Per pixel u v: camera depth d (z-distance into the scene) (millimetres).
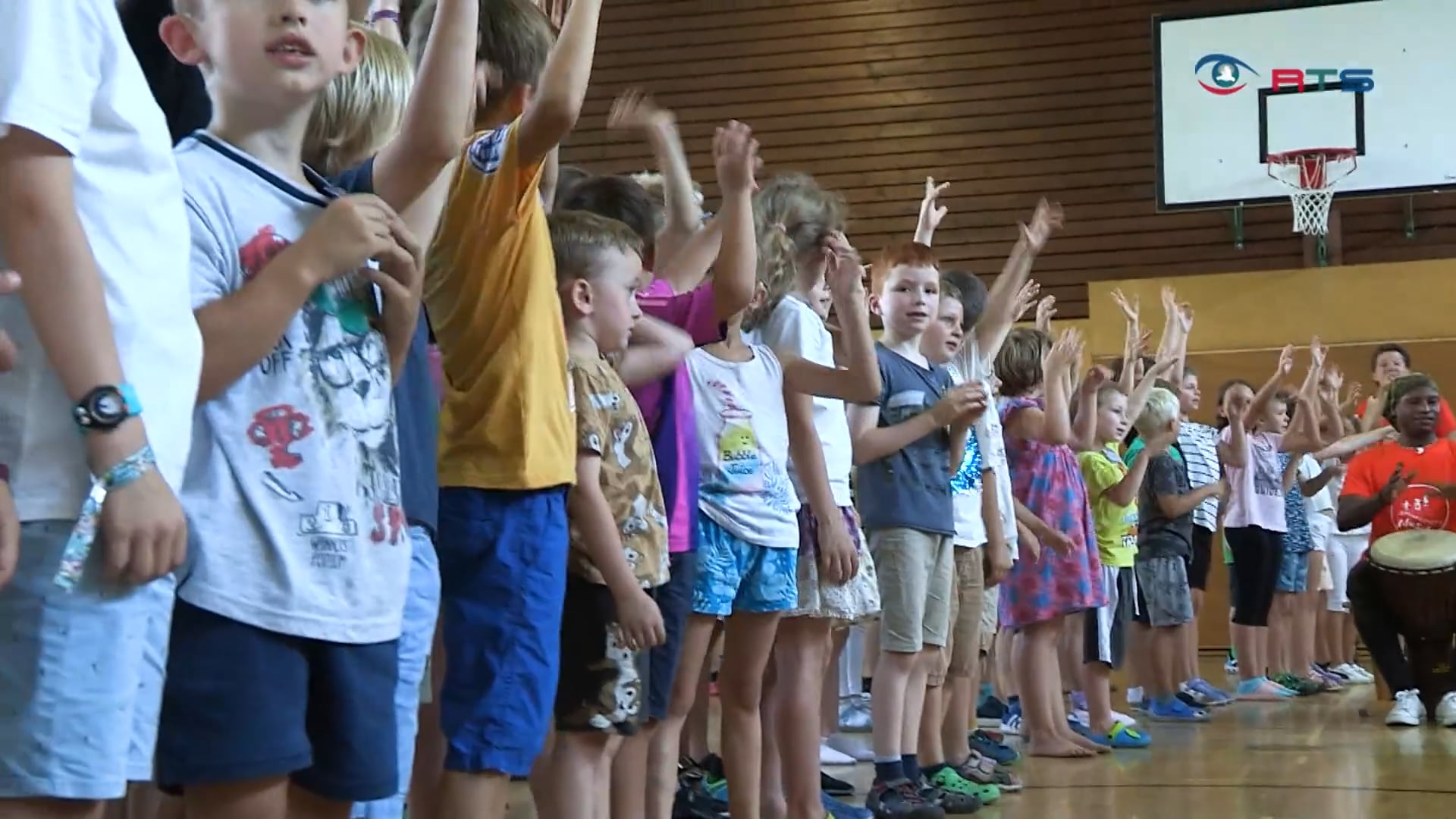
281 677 1266
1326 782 3521
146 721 1143
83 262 1079
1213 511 5746
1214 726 4773
